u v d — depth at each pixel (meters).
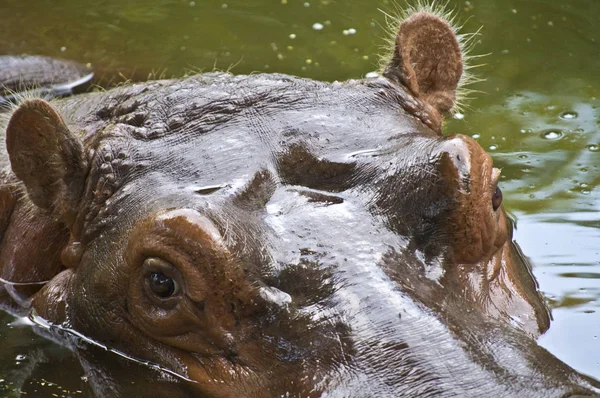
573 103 25.67
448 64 19.11
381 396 12.55
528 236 19.30
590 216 20.20
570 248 18.78
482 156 15.11
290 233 14.23
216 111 16.06
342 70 26.69
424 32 18.64
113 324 15.30
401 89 17.39
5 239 17.97
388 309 13.39
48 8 30.56
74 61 26.31
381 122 16.19
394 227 14.54
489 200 14.90
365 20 30.08
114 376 15.01
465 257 14.66
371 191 14.89
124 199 15.27
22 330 16.48
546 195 21.23
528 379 12.63
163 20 29.97
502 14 30.55
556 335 15.30
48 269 17.50
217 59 27.12
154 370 14.85
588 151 23.27
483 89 26.41
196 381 14.25
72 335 16.02
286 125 15.76
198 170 15.12
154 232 13.96
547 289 17.09
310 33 29.20
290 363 13.45
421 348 12.95
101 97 17.92
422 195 14.70
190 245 13.69
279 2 31.53
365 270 13.83
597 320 15.91
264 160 15.20
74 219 16.19
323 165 15.21
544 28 29.75
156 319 14.51
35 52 26.81
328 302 13.57
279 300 13.71
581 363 14.48
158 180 15.19
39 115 15.84
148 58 26.95
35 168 16.23
